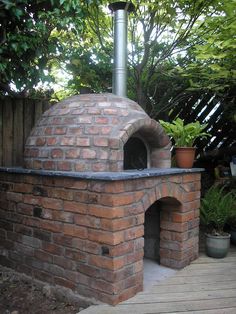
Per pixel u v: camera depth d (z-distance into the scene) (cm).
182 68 498
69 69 458
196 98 592
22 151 390
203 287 299
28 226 316
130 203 266
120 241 258
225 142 621
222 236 374
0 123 371
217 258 376
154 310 254
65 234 284
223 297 279
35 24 328
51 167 293
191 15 439
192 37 478
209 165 616
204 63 481
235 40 406
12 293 297
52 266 296
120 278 261
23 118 390
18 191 323
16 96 392
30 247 315
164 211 349
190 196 347
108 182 252
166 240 349
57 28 362
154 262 362
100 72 493
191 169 339
